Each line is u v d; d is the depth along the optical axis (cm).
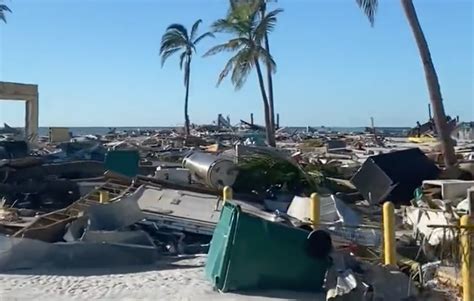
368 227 1142
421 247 1094
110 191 1820
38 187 2209
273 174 1967
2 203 1966
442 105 2059
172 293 964
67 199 2228
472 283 788
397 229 1327
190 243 1402
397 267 938
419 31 2078
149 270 1166
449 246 902
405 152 1848
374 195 1809
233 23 4628
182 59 7006
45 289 1016
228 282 962
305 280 964
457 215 1128
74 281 1077
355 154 3544
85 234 1281
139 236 1288
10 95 4159
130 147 4456
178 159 3506
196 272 1116
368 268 894
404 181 1797
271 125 4722
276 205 1777
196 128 9031
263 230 967
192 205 1603
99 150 3272
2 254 1192
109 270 1178
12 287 1034
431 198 1445
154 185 1836
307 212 1474
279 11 4638
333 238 1106
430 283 903
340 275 890
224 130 8538
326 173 2239
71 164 2469
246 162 2022
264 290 961
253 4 4603
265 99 4712
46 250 1208
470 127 5466
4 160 2283
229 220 997
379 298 859
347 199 1897
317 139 6725
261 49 4653
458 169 1850
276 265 966
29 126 4350
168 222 1434
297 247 966
